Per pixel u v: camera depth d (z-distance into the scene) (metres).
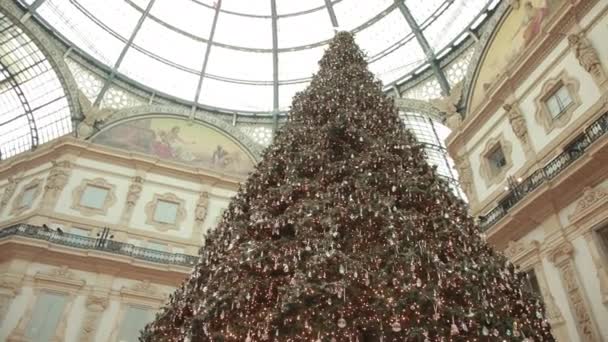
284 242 6.68
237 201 8.70
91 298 16.94
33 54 22.38
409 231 6.14
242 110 26.17
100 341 16.28
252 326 6.01
